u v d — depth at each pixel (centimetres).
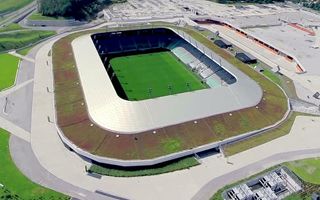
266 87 12625
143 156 9319
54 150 9981
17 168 9250
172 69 15188
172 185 8819
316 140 10538
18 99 12400
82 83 12331
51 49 16000
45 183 8800
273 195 8588
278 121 11138
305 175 9231
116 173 9144
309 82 13700
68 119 10738
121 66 15362
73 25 19888
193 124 10331
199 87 13788
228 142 10181
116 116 10269
